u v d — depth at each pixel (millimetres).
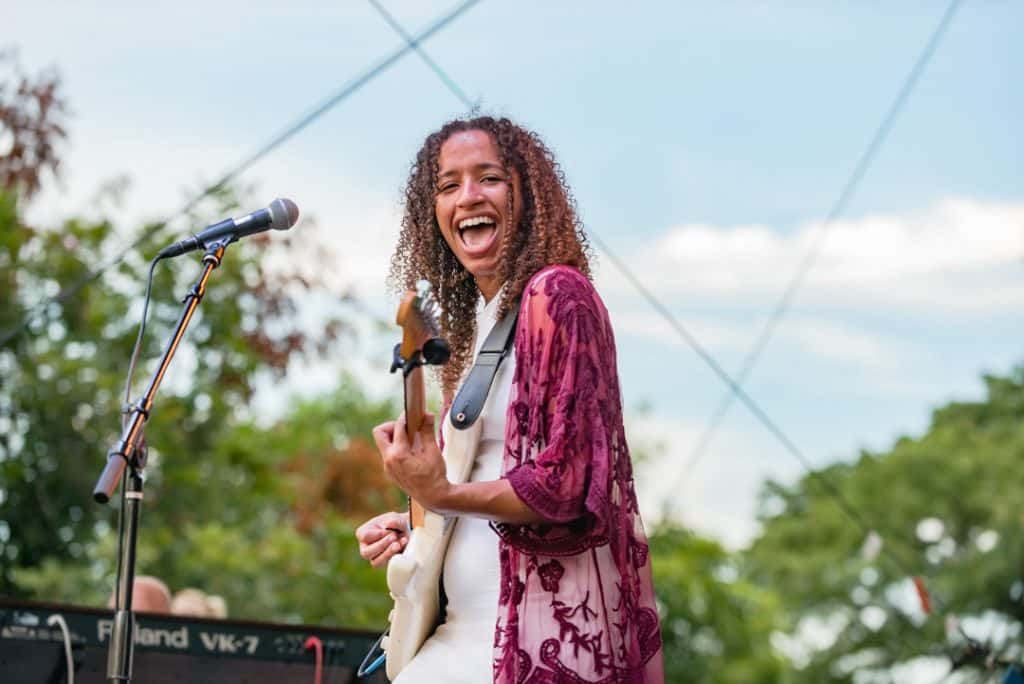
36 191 16625
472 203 4918
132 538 5613
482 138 4988
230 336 18531
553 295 4488
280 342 18750
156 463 18375
